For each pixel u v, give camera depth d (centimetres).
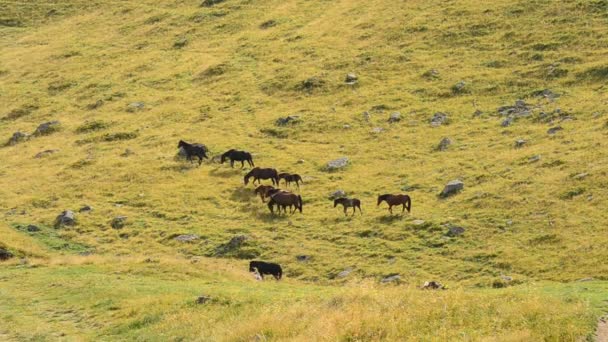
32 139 6788
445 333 1720
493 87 6244
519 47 6844
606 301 1969
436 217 4288
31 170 6000
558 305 1845
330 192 4972
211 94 7219
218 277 3509
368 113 6231
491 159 4981
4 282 3412
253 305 2441
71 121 7056
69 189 5500
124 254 4344
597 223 3788
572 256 3500
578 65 6222
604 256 3412
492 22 7444
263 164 5581
